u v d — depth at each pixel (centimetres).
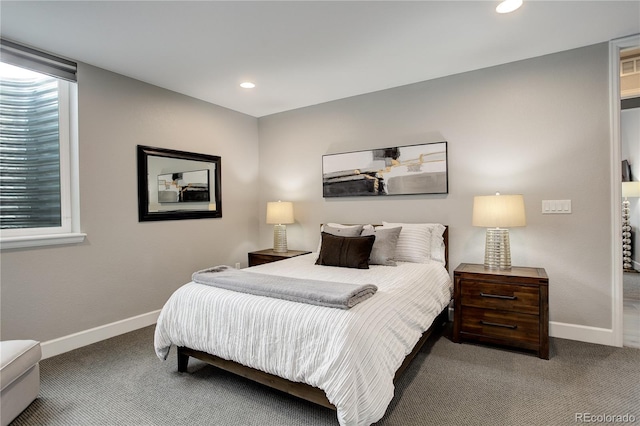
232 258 423
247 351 188
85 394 207
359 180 378
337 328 162
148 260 331
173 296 227
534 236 292
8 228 256
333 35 245
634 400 193
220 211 407
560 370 228
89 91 286
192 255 374
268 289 197
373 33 243
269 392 209
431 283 264
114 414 187
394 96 356
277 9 211
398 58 286
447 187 329
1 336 239
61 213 275
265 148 457
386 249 301
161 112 343
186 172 367
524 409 186
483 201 276
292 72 311
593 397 196
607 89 263
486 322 266
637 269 541
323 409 191
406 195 352
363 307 178
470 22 230
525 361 242
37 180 267
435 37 250
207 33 238
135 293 320
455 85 324
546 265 288
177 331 219
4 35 235
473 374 225
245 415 185
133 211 318
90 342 285
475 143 316
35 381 197
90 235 286
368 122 373
